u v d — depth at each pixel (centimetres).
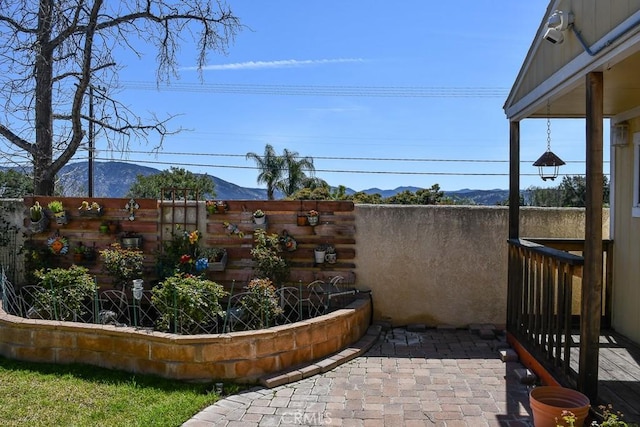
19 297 603
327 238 689
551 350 444
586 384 364
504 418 386
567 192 1886
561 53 409
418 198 2245
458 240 678
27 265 695
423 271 682
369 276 688
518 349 543
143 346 470
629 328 559
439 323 682
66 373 465
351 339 575
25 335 500
